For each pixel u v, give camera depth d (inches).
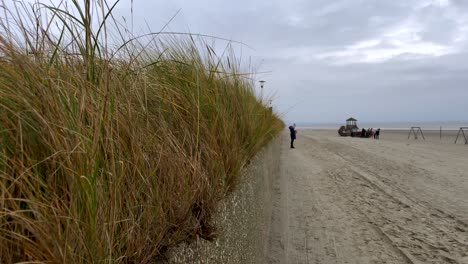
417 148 773.9
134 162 50.5
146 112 61.4
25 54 42.7
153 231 49.9
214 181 74.2
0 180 31.5
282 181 357.7
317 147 826.2
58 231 32.7
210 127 89.7
